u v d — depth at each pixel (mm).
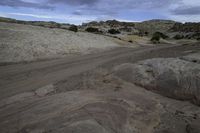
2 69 15109
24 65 16922
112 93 9086
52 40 29500
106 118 6508
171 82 9789
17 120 6699
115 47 37719
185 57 12859
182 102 9070
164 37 91750
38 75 13594
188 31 132875
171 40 79688
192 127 6996
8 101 8656
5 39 23688
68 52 25672
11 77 12922
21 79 12484
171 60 11789
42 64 17719
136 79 10797
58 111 7074
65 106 7445
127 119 6777
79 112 6828
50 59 20656
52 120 6445
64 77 12906
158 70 10758
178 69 10359
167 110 8102
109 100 8039
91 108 7109
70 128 5859
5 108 7883
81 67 16547
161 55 19875
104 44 38844
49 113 6973
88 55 25250
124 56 23234
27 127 6199
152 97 9219
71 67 16578
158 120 7254
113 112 6969
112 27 130875
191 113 8055
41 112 7102
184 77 9703
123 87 10078
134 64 12539
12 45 22031
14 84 11383
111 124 6301
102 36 51031
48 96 9008
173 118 7520
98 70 13953
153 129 6754
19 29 33406
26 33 29812
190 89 9219
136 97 8852
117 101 7973
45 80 12266
